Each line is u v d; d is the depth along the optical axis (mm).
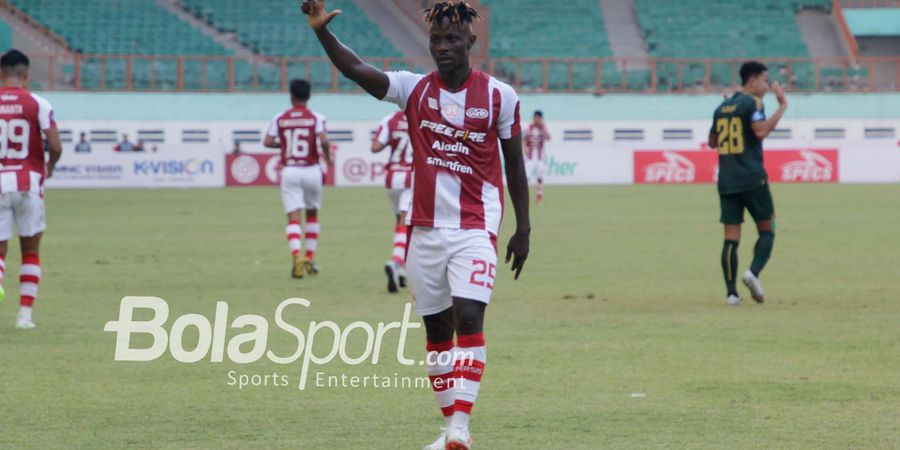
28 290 33781
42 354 29344
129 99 135125
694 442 20234
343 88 142625
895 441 20250
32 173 33438
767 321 34750
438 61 19422
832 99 144750
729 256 38438
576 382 25594
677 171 139750
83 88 138750
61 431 21188
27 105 33312
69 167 127688
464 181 19516
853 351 29453
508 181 20328
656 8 163625
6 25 135250
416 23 158125
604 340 31234
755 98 37844
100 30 148375
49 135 33375
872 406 23094
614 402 23547
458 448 18484
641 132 140500
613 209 88875
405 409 23266
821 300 39500
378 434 21078
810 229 68750
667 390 24688
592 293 41625
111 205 95250
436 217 19500
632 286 43719
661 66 153500
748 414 22438
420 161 19641
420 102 19594
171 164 129125
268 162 131125
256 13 156875
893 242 60781
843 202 94500
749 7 164375
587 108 143250
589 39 158125
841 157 138375
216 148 129875
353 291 42312
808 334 32188
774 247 58375
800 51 158000
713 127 38594
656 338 31547
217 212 87125
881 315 35906
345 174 133250
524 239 20281
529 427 21438
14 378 26203
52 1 150875
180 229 72000
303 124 47906
